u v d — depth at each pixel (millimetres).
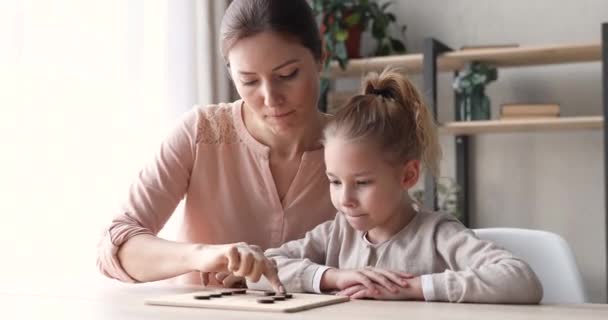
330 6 3234
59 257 1958
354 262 1315
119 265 1327
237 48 1289
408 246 1269
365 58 3285
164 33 2461
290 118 1344
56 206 1965
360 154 1228
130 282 1340
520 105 3023
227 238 1544
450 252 1226
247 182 1539
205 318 876
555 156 3289
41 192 1926
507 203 3359
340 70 3328
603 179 3215
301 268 1237
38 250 1902
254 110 1353
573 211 3258
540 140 3311
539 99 3328
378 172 1237
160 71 2443
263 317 877
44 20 1967
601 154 3223
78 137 2055
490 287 1066
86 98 2094
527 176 3330
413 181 1322
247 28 1272
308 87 1331
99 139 2131
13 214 1849
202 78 2641
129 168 2242
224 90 2711
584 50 2947
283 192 1547
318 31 1367
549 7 3320
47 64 1971
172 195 1510
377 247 1291
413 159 1308
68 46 2041
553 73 3312
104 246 1361
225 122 1547
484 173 3398
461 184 3348
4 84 1852
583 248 3242
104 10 2180
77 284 1371
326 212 1540
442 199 3293
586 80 3264
